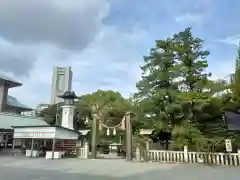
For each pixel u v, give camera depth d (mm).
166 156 16703
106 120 25531
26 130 20531
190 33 19984
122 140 25469
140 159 17359
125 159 18312
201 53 19828
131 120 19875
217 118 19234
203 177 9406
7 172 10367
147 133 21625
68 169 11883
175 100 18312
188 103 17844
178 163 15219
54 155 19016
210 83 18453
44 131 19875
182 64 19328
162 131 19844
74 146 22562
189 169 12148
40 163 14773
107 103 29406
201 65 19297
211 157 15133
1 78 31109
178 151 16344
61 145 22469
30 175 9539
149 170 11695
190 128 17266
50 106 37750
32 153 20453
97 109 27203
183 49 19484
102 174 10195
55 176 9352
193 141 16453
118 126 19125
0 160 16578
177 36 20266
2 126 23328
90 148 24906
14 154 21906
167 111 17969
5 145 25391
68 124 23875
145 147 18984
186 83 19609
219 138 16922
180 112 18234
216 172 10969
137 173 10570
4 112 28719
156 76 20047
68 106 24359
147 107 19359
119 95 34406
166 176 9664
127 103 26891
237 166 13586
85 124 35375
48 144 23172
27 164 14180
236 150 16094
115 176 9609
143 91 20797
